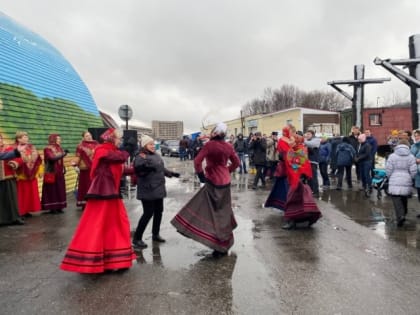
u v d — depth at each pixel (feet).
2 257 18.65
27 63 40.16
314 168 35.81
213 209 18.47
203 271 16.51
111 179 16.61
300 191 23.27
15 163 25.25
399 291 14.23
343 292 14.17
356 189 40.24
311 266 16.97
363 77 46.14
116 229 16.53
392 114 95.20
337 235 22.15
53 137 29.60
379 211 28.96
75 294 14.23
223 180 18.67
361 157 35.22
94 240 15.76
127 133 42.60
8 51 37.14
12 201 25.52
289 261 17.67
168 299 13.75
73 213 29.66
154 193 19.70
